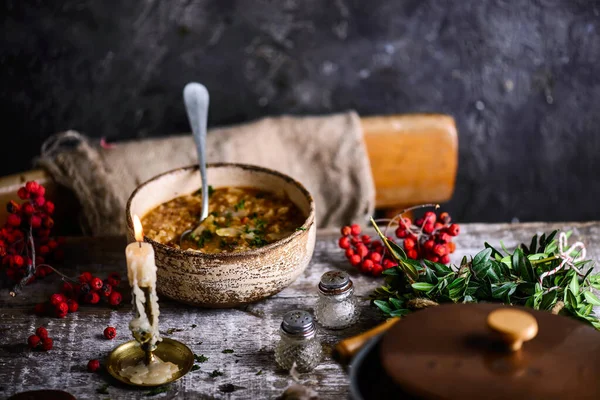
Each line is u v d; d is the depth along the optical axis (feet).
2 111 8.20
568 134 8.96
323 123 7.06
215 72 8.39
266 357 4.14
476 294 4.25
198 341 4.27
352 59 8.51
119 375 3.94
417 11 8.34
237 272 4.13
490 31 8.47
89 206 6.51
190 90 5.32
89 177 6.53
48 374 4.03
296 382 3.93
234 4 8.12
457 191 9.18
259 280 4.20
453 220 9.32
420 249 4.78
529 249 4.78
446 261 4.74
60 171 6.51
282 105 8.65
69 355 4.18
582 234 5.32
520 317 2.84
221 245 4.57
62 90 8.22
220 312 4.52
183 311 4.54
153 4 8.00
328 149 6.98
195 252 4.07
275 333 4.34
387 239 4.53
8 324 4.46
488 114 8.84
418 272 4.31
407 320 3.09
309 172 7.00
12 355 4.18
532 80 8.70
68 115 8.33
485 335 2.97
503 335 2.80
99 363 4.11
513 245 5.22
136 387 3.91
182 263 4.11
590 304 4.10
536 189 9.23
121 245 5.32
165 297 4.66
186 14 8.09
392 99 8.74
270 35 8.30
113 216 6.55
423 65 8.59
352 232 4.90
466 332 2.99
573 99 8.79
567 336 2.97
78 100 8.29
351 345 3.06
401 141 7.18
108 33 8.05
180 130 8.61
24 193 4.82
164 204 5.00
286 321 3.93
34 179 6.40
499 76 8.68
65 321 4.48
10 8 7.80
